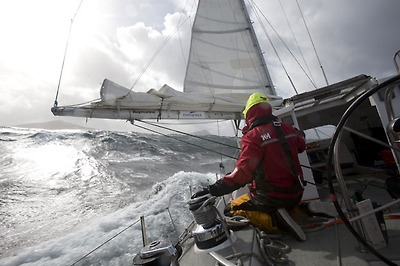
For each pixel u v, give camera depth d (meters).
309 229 2.02
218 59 6.99
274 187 1.80
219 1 7.38
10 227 7.44
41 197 11.41
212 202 1.55
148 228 5.16
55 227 7.06
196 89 6.66
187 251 1.92
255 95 1.98
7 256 5.17
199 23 7.09
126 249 4.26
